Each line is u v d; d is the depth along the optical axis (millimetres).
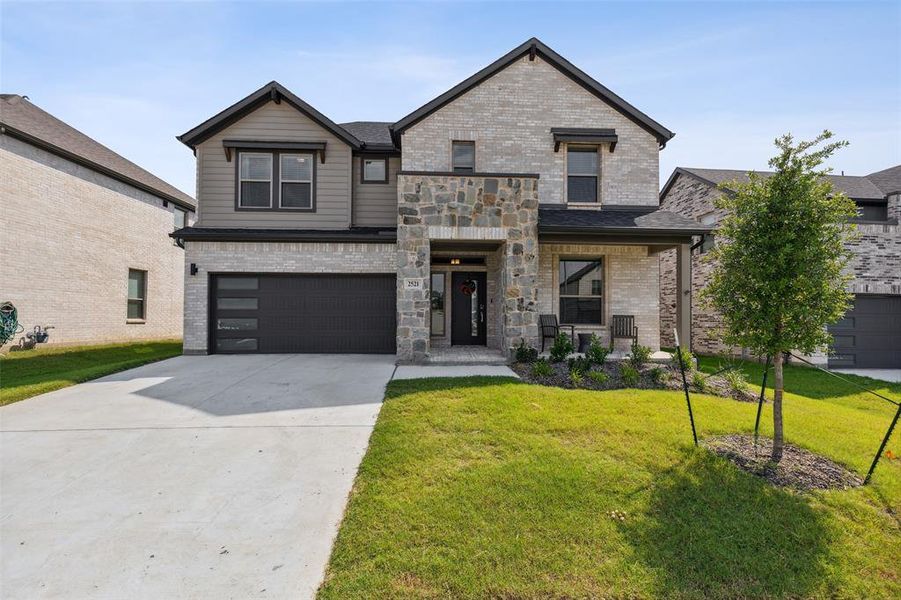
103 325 14141
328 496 3502
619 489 3543
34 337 11805
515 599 2410
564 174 10984
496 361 8922
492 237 9094
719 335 4738
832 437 4852
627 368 7367
